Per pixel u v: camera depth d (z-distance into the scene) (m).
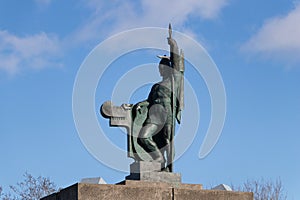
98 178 18.05
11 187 42.53
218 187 19.17
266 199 41.91
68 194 17.81
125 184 18.19
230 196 18.70
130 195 17.81
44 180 43.53
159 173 18.75
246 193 18.86
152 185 18.41
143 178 18.59
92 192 17.45
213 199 18.55
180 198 18.25
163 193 18.14
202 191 18.50
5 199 42.28
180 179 18.91
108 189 17.62
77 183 17.44
